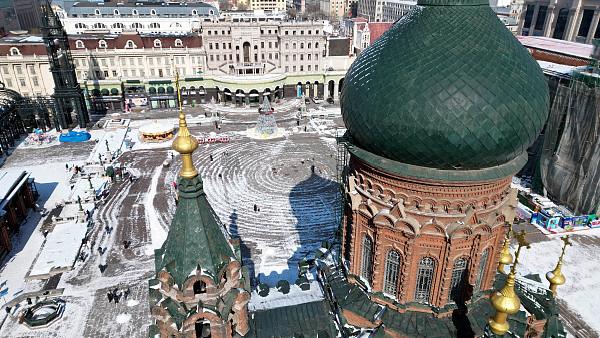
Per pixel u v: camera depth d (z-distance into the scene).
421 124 21.14
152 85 127.06
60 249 58.09
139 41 124.75
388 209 24.62
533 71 22.09
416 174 22.56
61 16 182.38
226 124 113.50
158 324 23.55
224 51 130.00
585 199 65.31
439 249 24.30
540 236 62.34
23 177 67.38
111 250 59.34
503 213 24.47
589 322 46.78
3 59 112.12
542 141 76.69
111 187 77.31
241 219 67.12
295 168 86.25
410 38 22.59
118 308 49.09
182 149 21.55
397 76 21.97
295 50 132.62
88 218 66.62
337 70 137.12
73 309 48.84
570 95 65.56
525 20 139.75
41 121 106.94
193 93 129.25
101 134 104.31
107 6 181.12
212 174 83.31
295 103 132.25
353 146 25.70
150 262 56.94
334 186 78.19
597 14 113.56
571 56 79.81
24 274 54.44
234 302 23.89
